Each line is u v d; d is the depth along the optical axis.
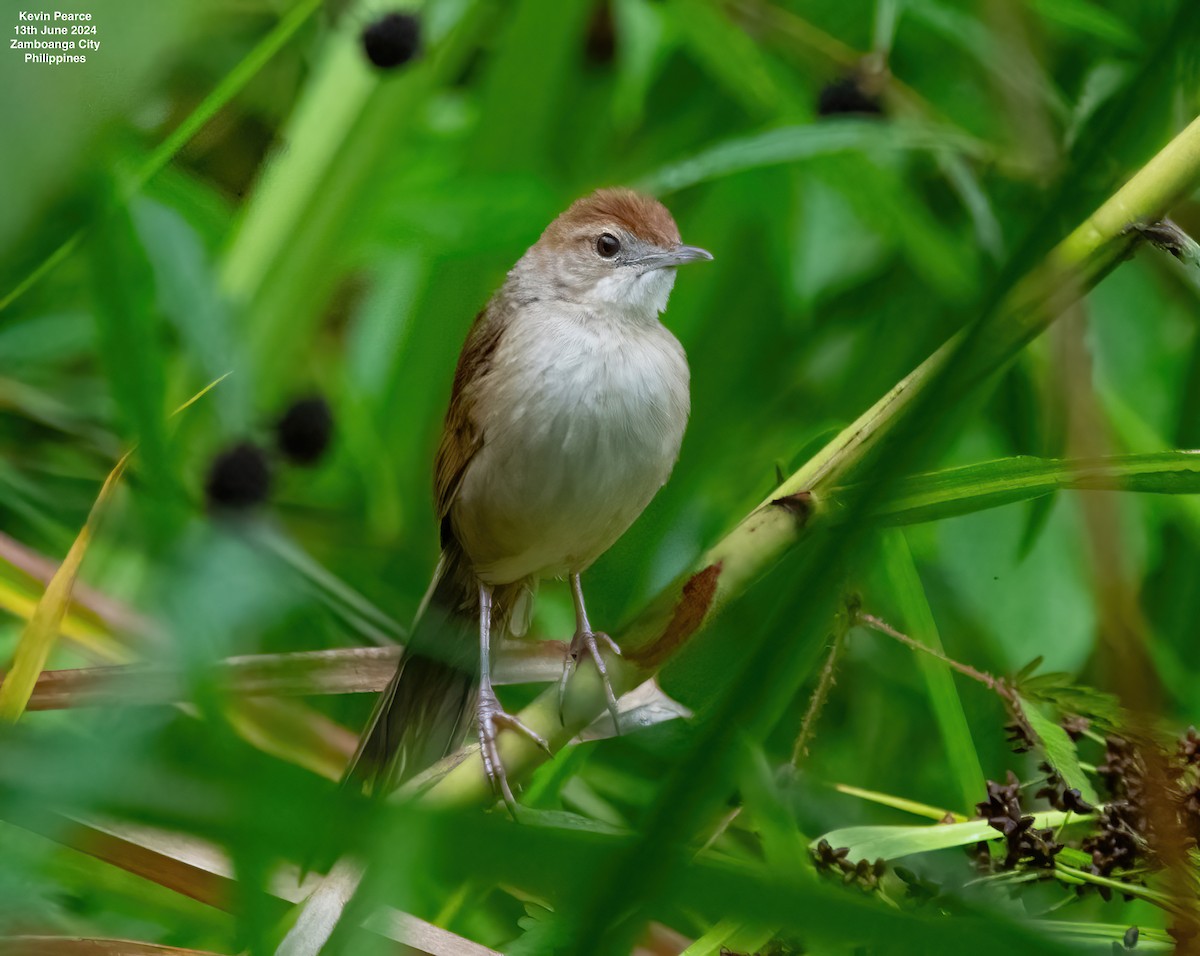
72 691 5.07
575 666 6.01
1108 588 3.90
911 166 10.17
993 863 5.34
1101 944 4.71
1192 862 4.82
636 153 10.39
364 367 8.34
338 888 4.77
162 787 2.73
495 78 8.81
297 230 7.38
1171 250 5.03
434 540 9.80
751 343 10.18
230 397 6.29
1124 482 5.02
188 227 6.10
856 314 9.98
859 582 6.04
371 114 7.42
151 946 4.72
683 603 5.59
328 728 6.96
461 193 7.83
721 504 8.94
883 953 3.22
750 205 9.84
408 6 7.04
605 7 9.74
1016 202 9.39
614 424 7.73
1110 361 9.34
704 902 3.18
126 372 3.62
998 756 8.50
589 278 8.13
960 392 3.57
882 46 8.48
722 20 8.72
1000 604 8.30
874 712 8.62
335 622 6.80
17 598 6.38
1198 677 8.53
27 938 4.61
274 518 6.77
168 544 3.29
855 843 5.27
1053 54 9.43
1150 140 6.35
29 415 8.23
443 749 7.52
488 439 7.85
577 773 7.76
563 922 5.11
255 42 8.48
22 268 6.20
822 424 8.46
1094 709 5.41
